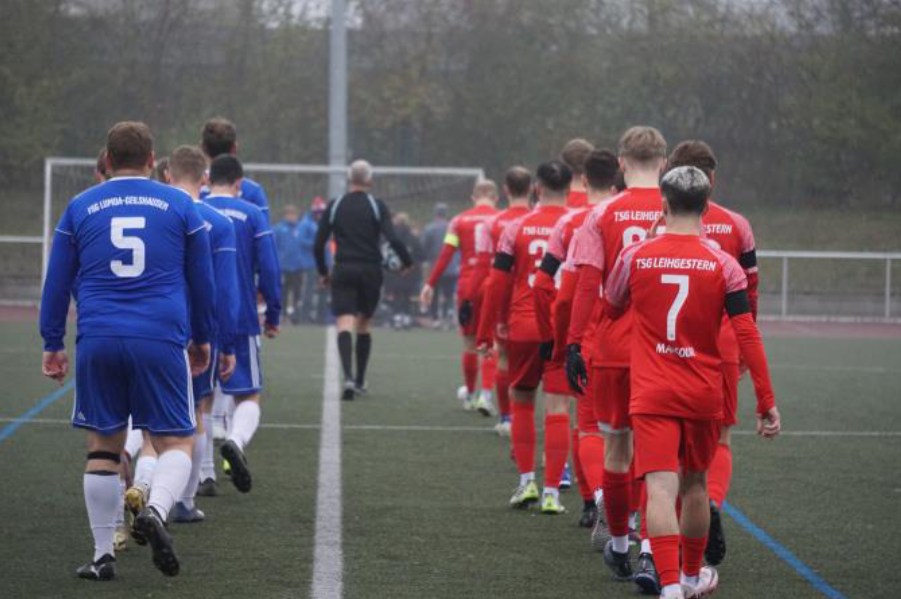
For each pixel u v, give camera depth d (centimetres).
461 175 4266
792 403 2167
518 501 1240
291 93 5528
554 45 5428
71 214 950
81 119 5278
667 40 5341
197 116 5400
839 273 4478
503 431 1719
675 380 858
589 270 996
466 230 2012
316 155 5553
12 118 5106
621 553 977
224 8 5472
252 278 1323
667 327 862
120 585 934
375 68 5534
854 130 5097
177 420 948
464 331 1964
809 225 5062
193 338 997
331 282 2122
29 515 1166
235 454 1179
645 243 884
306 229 3803
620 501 970
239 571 982
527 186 1614
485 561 1032
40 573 963
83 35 5284
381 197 4266
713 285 863
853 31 5197
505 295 1266
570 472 1495
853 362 2941
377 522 1173
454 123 5481
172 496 938
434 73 5497
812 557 1070
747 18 5284
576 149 1362
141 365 929
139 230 939
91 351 925
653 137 1011
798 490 1380
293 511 1216
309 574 977
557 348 1077
